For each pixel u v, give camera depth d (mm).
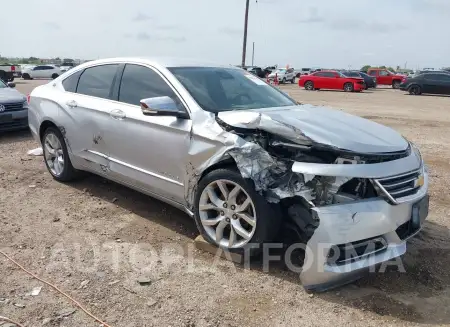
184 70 4570
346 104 20094
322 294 3389
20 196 5332
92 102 5039
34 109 5922
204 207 3926
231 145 3613
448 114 16078
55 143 5758
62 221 4625
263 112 4062
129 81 4770
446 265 3885
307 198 3334
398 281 3605
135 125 4441
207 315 3100
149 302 3223
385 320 3100
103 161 4938
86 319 3016
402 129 11758
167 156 4156
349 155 3344
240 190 3648
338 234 3213
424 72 28672
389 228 3326
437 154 8336
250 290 3420
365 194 3326
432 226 4719
